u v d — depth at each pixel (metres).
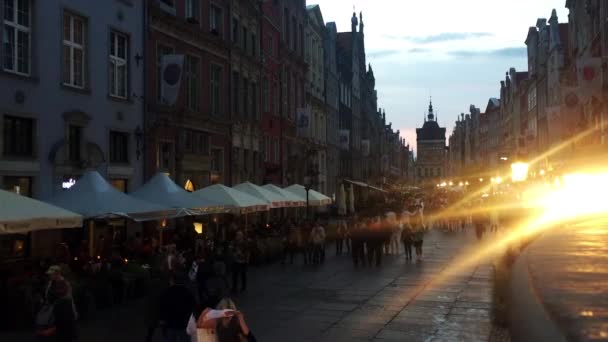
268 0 41.12
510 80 80.56
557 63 48.22
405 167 176.25
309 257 24.69
